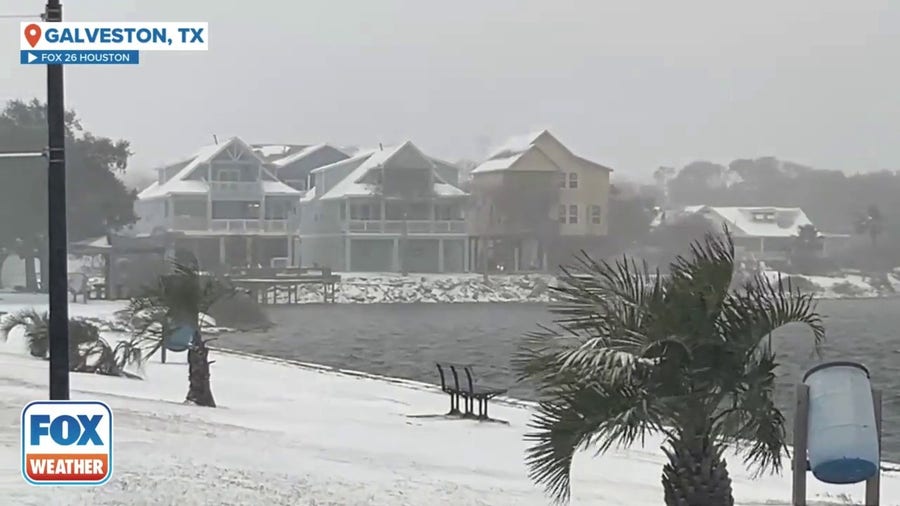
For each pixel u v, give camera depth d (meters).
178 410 56.03
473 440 50.44
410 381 102.50
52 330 37.97
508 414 64.75
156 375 82.75
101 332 98.75
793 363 88.56
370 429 53.84
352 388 84.44
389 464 40.25
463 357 172.38
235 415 56.88
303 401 70.88
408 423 57.78
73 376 76.56
